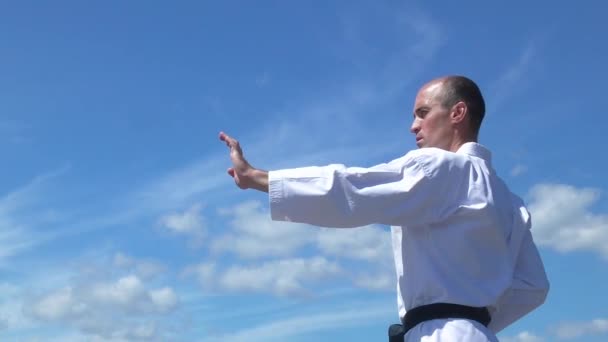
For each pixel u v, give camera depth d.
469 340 4.04
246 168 4.11
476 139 4.59
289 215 4.06
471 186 4.22
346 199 4.04
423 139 4.60
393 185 4.06
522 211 4.60
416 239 4.23
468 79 4.64
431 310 4.14
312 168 4.08
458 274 4.18
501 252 4.30
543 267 4.75
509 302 4.69
